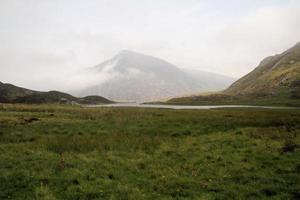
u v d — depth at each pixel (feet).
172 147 91.71
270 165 70.90
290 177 61.57
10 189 55.57
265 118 162.09
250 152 84.17
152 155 82.17
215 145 94.02
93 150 87.66
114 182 59.06
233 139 102.63
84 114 180.24
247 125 137.69
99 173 64.59
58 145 92.43
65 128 126.11
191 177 62.95
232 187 57.06
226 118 160.66
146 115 177.99
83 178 61.31
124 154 82.79
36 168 67.92
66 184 57.93
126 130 122.62
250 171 66.80
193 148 89.92
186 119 155.02
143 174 64.85
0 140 101.50
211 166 70.54
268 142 95.86
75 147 90.48
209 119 155.43
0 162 72.64
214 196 53.01
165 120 151.43
